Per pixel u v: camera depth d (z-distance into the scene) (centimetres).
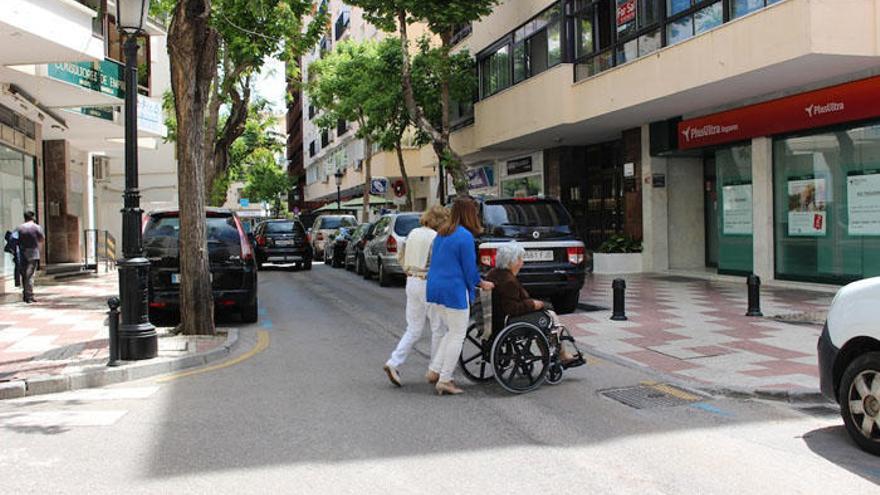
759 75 1295
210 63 1041
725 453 520
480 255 1121
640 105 1588
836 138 1359
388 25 2008
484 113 2320
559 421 606
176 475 482
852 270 1341
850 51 1152
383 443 548
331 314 1327
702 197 1908
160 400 696
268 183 6469
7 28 1173
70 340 1008
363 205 3375
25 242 1477
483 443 546
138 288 853
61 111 1894
